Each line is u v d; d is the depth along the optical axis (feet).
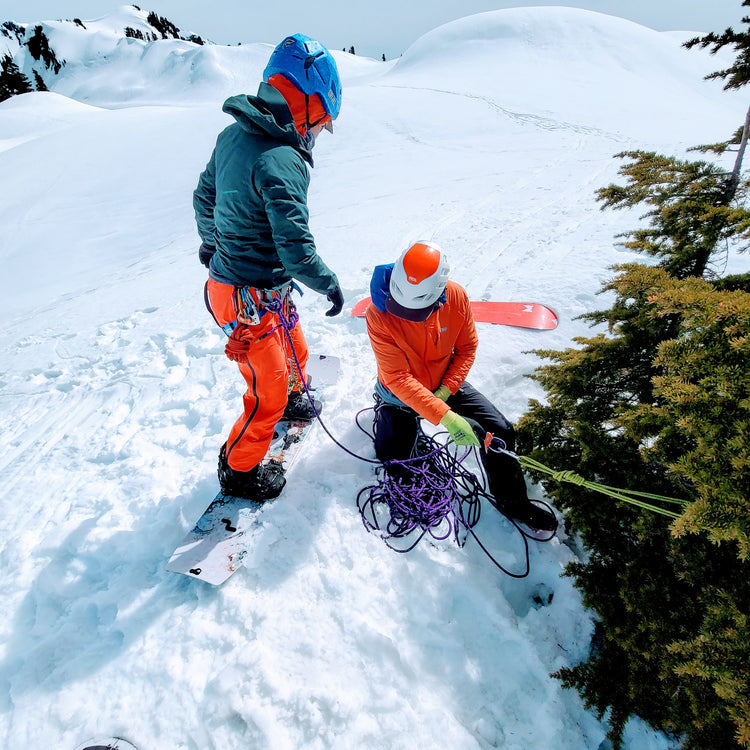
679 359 5.26
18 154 85.46
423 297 6.19
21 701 5.99
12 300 39.11
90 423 11.19
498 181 33.73
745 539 4.07
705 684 4.74
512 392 10.48
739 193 6.59
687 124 76.13
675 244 7.29
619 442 6.45
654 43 151.23
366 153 59.41
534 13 174.19
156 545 7.72
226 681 5.90
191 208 54.75
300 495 8.26
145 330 15.46
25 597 7.20
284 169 6.00
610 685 5.67
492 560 7.42
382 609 6.71
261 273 6.77
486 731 5.84
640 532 5.57
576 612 6.77
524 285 14.66
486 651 6.47
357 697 5.85
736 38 5.95
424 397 7.00
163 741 5.63
